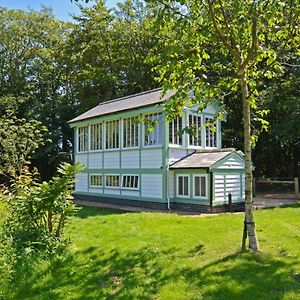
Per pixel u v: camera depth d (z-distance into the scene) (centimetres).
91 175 2317
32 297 609
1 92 3622
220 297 571
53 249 805
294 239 884
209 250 807
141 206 1917
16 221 833
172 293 596
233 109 2797
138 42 3453
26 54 3794
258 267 677
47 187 832
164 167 1783
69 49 3609
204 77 793
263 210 1424
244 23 728
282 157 3247
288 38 770
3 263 676
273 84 2570
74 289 634
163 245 868
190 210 1719
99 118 2203
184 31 751
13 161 1527
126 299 586
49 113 3525
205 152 1834
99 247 874
